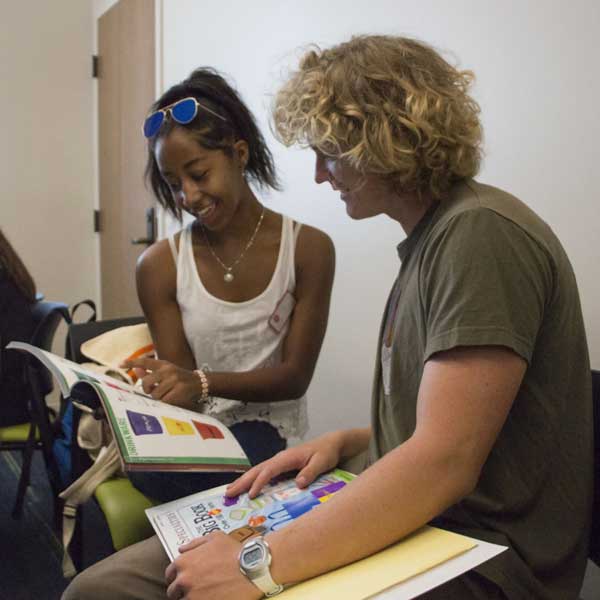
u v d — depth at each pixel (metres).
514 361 0.64
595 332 1.13
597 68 1.09
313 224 1.87
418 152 0.74
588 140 1.11
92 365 1.37
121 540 1.07
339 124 0.75
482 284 0.65
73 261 3.36
